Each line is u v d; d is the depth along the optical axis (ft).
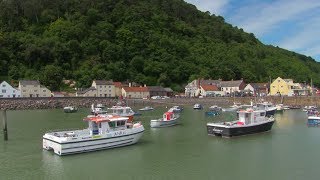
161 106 422.41
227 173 112.37
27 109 383.45
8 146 152.66
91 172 114.21
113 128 148.77
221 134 174.60
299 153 138.00
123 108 256.52
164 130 201.87
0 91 458.91
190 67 639.35
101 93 523.29
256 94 501.15
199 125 224.12
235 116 282.56
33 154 137.28
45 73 542.98
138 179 107.04
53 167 119.75
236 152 141.08
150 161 127.24
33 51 582.76
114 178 108.37
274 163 123.44
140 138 170.09
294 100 404.98
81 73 570.87
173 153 139.64
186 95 552.00
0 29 643.86
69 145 133.49
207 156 134.62
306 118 263.49
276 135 179.42
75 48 621.31
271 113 268.82
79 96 473.26
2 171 115.75
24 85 472.85
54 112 337.31
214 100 451.53
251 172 113.19
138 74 603.26
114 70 588.50
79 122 239.30
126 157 132.77
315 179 105.60
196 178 107.55
